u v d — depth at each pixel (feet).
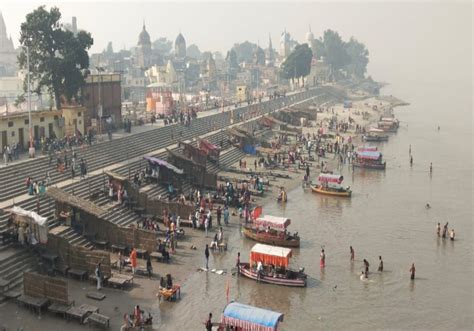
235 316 98.63
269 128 345.92
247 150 283.79
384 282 134.72
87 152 195.93
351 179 252.62
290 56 585.22
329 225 180.86
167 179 192.54
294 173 255.50
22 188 153.89
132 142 225.76
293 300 122.72
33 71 227.61
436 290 130.93
